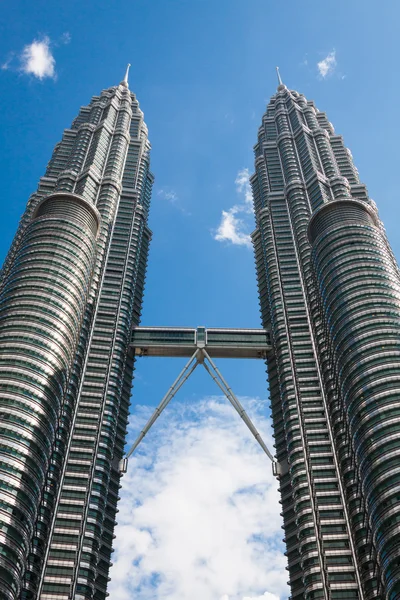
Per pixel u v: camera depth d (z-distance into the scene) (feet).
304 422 472.44
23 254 497.46
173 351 579.89
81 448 451.53
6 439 359.25
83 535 401.29
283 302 573.33
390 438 363.35
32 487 352.49
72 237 513.45
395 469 348.59
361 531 390.63
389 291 459.32
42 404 388.98
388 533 330.13
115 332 546.26
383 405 382.01
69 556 388.78
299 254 612.29
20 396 383.45
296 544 422.82
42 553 382.22
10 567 315.37
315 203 653.71
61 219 528.22
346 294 462.60
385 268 482.28
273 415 517.96
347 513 409.49
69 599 366.22
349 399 406.62
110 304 568.41
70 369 444.14
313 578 384.06
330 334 463.01
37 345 417.28
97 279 583.58
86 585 377.50
